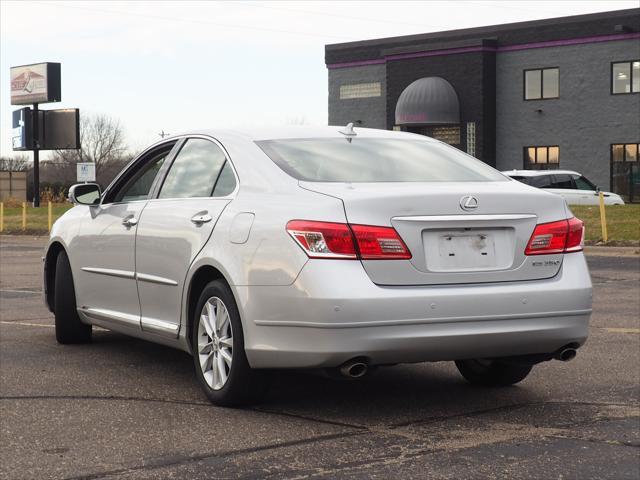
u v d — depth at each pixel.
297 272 5.20
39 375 6.73
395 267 5.22
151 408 5.73
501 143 46.75
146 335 6.68
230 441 4.96
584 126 44.47
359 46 51.78
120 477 4.35
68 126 52.91
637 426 5.25
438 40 48.47
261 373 5.59
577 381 6.49
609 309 10.26
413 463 4.55
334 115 53.03
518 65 46.06
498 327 5.34
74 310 7.84
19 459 4.64
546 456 4.66
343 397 6.04
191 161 6.55
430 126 48.25
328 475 4.36
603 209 20.08
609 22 43.47
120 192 7.37
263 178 5.78
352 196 5.25
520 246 5.50
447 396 6.07
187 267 6.02
